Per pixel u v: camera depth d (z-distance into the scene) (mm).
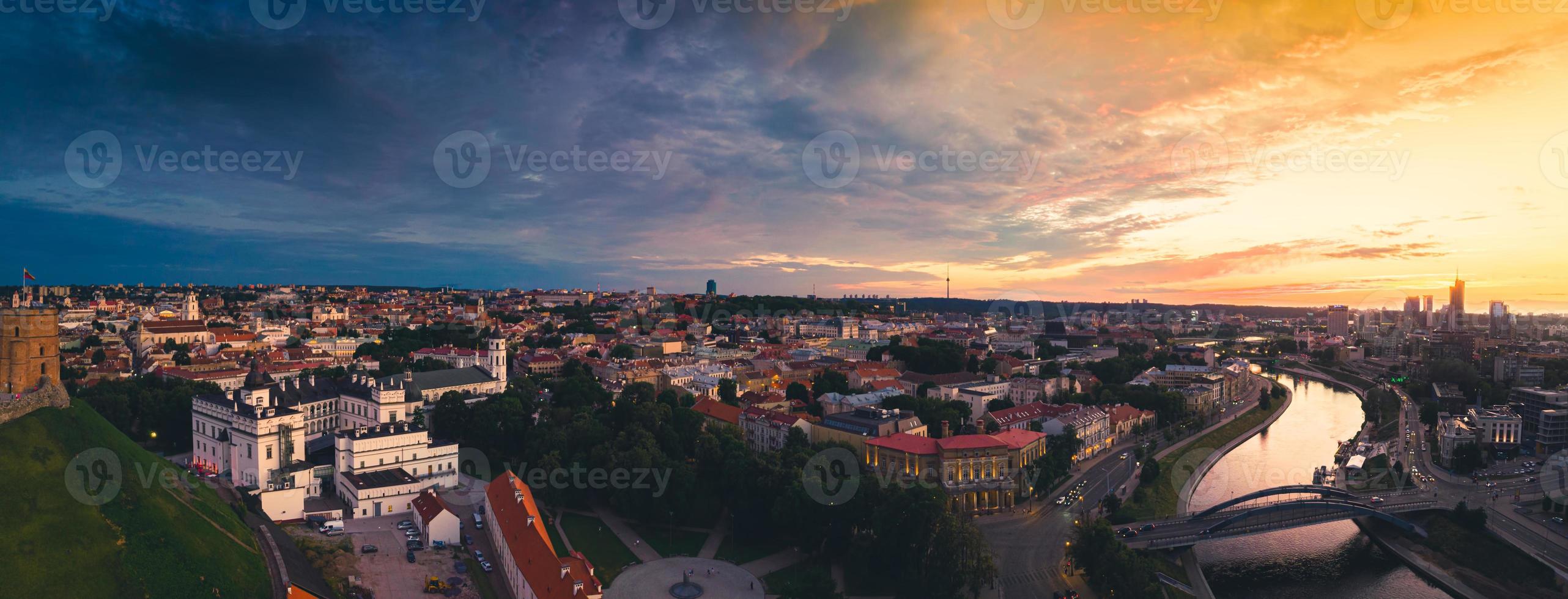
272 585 182875
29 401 188875
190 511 191125
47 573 155375
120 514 173875
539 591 181000
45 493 170250
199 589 167750
